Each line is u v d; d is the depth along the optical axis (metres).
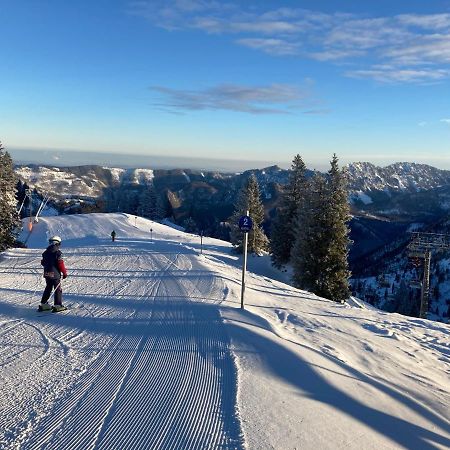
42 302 10.46
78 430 4.70
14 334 8.47
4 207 35.19
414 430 5.34
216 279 16.14
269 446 4.35
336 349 8.53
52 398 5.53
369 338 9.90
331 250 26.86
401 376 7.58
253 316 10.04
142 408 5.21
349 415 5.39
